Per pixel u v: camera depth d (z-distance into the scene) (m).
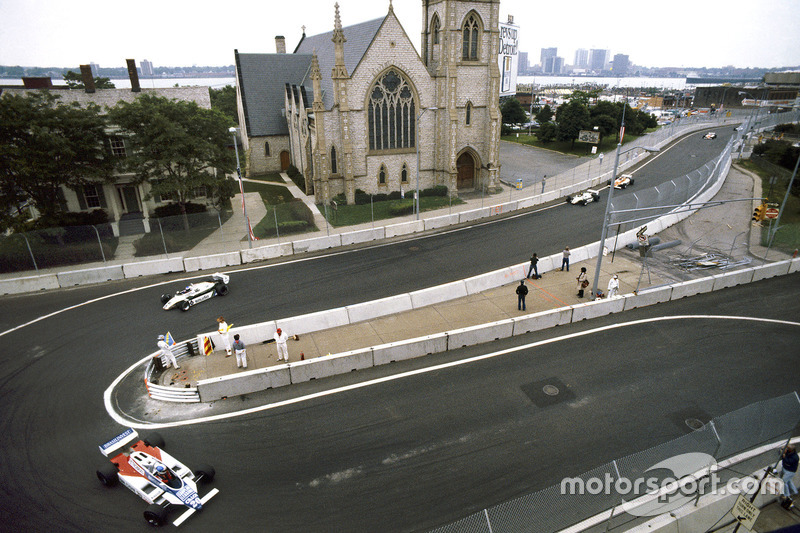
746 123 86.62
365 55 44.62
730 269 30.86
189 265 31.70
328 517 13.41
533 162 72.69
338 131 46.53
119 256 33.75
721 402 18.19
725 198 48.59
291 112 57.62
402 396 18.64
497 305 26.41
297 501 13.94
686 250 34.66
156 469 13.88
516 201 45.78
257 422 17.27
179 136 34.88
